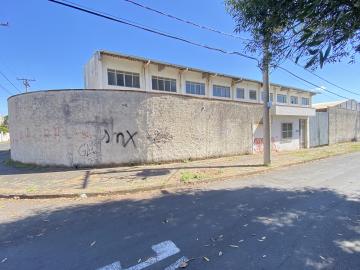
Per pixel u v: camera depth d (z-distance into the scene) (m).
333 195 6.95
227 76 22.91
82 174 9.95
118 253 3.90
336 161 14.33
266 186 8.24
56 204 6.68
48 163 11.44
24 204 6.74
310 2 3.39
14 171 10.95
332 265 3.43
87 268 3.50
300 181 8.95
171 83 20.14
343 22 3.36
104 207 6.30
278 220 5.12
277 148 18.78
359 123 30.67
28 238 4.52
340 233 4.45
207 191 7.71
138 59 17.47
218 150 14.77
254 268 3.38
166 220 5.26
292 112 18.86
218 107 14.75
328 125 24.66
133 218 5.44
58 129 11.26
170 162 12.77
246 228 4.73
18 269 3.52
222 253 3.81
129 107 11.75
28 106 11.82
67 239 4.44
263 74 11.86
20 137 12.41
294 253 3.77
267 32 4.24
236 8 4.32
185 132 13.32
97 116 11.28
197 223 5.05
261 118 17.28
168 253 3.86
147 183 8.39
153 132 12.27
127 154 11.75
